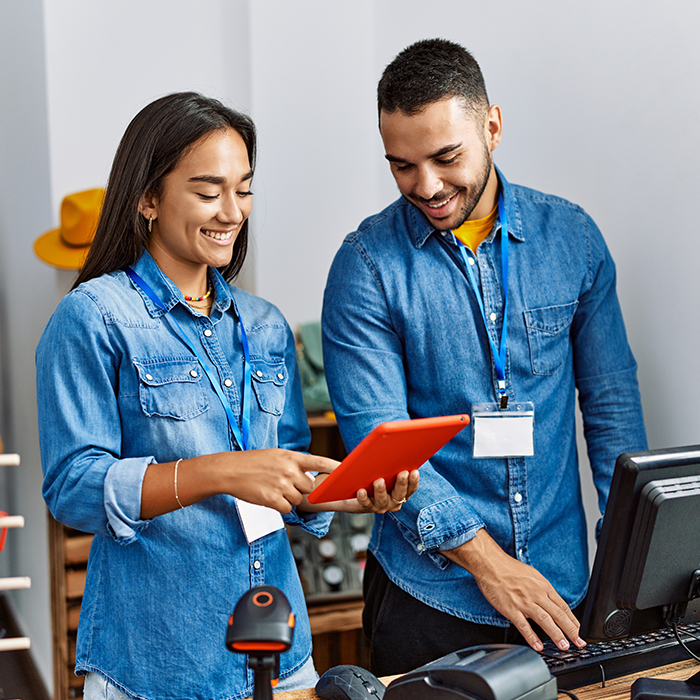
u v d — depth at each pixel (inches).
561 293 68.8
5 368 161.9
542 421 67.6
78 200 121.8
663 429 78.7
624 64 79.3
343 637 117.3
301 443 63.9
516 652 39.8
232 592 55.1
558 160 90.1
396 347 68.4
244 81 134.0
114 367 54.0
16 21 148.0
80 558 114.3
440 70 60.1
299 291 137.6
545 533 67.9
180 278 57.6
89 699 54.6
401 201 71.0
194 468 49.6
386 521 70.4
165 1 139.7
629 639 52.9
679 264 74.6
